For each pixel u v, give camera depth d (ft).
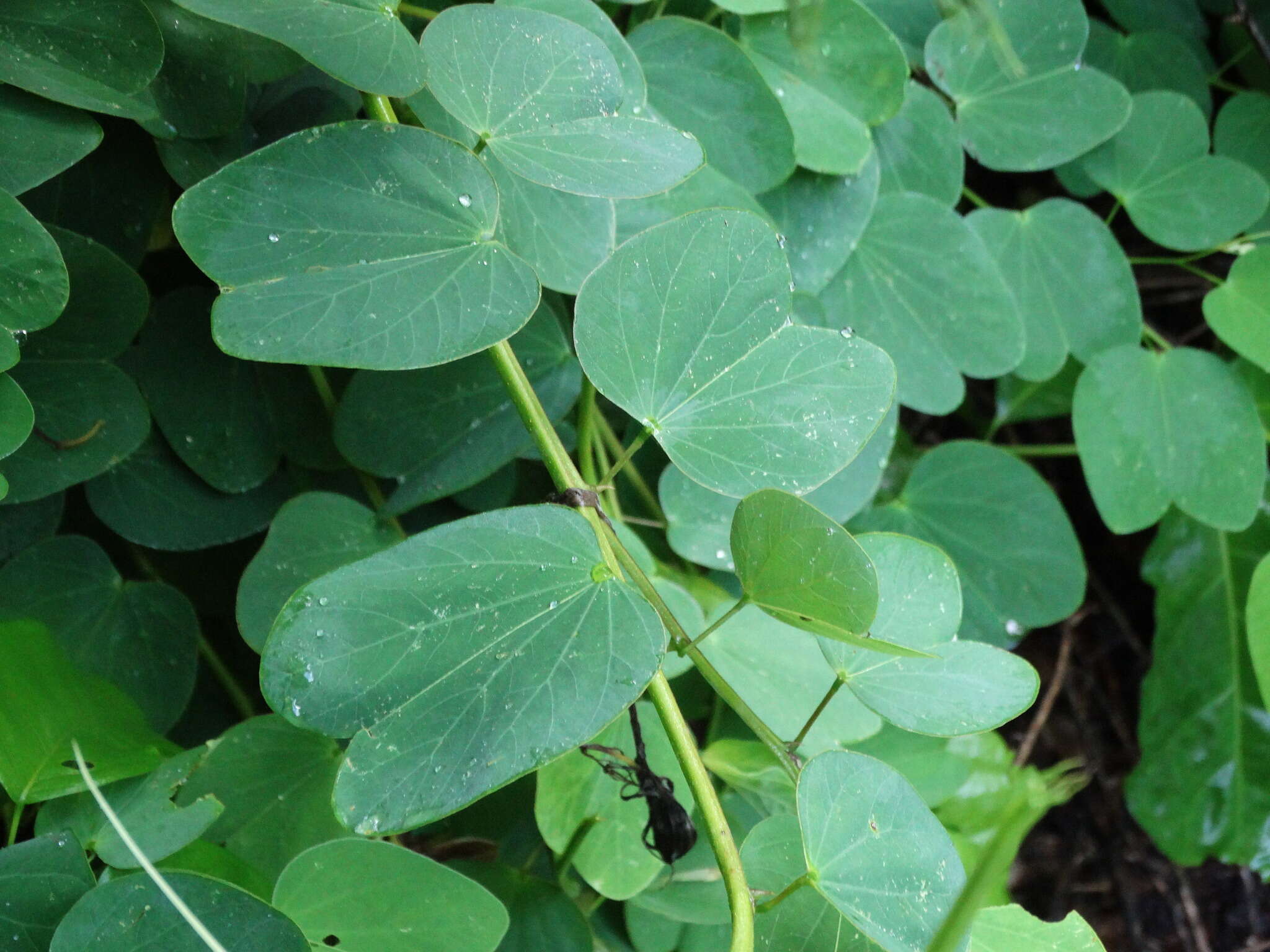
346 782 1.16
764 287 1.29
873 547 1.31
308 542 1.49
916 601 1.31
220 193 1.26
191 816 1.32
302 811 1.43
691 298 1.28
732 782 1.51
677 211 1.55
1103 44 1.90
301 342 1.22
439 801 1.15
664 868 1.47
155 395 1.51
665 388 1.27
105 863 1.37
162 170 1.47
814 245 1.63
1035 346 1.74
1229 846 2.06
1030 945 1.35
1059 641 2.36
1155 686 2.12
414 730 1.17
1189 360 1.76
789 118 1.60
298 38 1.28
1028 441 2.35
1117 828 2.33
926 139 1.70
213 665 1.59
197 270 1.57
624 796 1.43
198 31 1.42
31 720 1.34
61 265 1.30
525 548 1.21
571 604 1.20
